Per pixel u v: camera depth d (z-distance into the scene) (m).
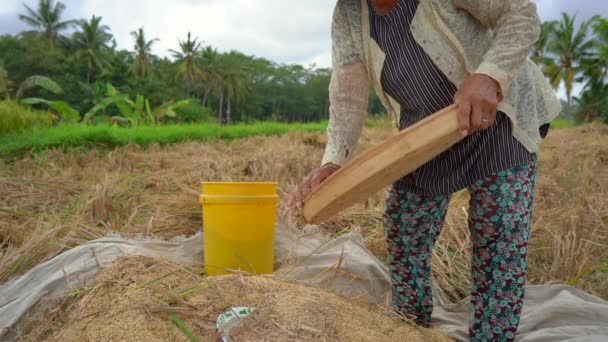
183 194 4.85
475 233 2.08
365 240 3.79
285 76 106.81
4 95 39.69
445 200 2.27
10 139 9.02
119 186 5.14
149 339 1.70
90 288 2.19
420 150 1.68
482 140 1.96
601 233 4.07
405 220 2.26
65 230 3.59
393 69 2.05
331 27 2.28
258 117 94.75
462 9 1.92
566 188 5.49
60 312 2.27
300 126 19.59
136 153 8.45
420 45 1.96
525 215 1.99
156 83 54.81
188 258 3.18
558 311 2.55
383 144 1.76
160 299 1.89
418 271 2.33
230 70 71.50
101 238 3.27
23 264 3.05
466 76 1.95
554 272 3.34
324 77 110.25
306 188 2.22
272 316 1.83
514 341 2.30
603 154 8.80
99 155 8.29
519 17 1.79
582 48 46.19
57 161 7.44
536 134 1.99
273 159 6.77
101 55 54.03
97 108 23.03
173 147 9.94
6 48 47.69
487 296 2.07
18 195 5.00
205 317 1.84
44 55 47.25
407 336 1.99
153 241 3.29
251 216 2.88
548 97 2.12
